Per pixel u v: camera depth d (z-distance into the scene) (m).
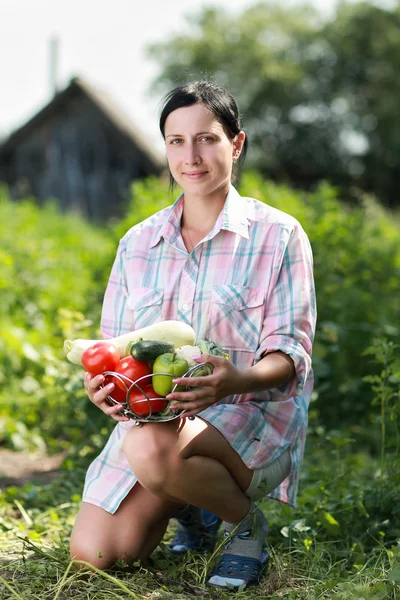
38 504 4.71
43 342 7.79
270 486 3.48
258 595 3.31
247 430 3.36
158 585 3.33
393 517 4.13
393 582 3.17
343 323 6.80
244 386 3.12
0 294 8.82
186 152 3.42
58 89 34.97
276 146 54.09
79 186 35.12
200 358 3.05
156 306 3.56
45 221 17.64
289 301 3.42
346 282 7.11
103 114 34.06
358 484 4.51
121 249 3.79
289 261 3.48
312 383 3.72
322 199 8.06
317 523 3.98
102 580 3.31
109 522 3.39
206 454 3.25
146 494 3.41
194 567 3.55
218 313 3.44
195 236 3.63
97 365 3.17
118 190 34.97
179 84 3.55
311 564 3.63
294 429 3.53
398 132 52.16
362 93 54.53
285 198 8.57
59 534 3.87
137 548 3.41
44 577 3.39
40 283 9.45
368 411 6.50
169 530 4.21
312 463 5.38
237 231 3.51
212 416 3.32
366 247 8.41
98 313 7.63
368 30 54.56
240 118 3.55
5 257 9.03
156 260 3.64
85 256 11.16
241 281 3.47
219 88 3.50
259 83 54.34
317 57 55.34
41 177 35.56
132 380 3.10
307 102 54.53
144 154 34.12
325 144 53.62
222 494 3.30
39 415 7.11
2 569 3.48
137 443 3.17
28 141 35.59
